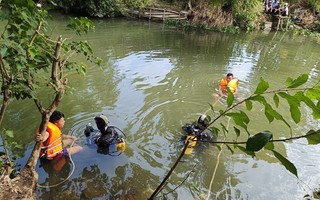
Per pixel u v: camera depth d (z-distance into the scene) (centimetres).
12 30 327
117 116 665
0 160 391
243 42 1630
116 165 502
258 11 2056
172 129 634
